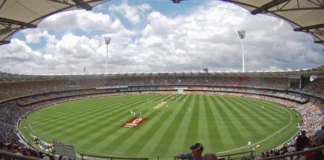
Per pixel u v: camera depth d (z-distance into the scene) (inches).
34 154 660.1
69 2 654.5
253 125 1594.5
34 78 3442.4
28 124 1797.5
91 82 4365.2
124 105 2605.8
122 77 4608.8
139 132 1453.0
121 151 1139.3
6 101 2652.6
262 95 3373.5
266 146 1175.6
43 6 645.9
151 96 3599.9
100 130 1515.7
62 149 965.2
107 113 2110.0
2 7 601.0
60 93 3695.9
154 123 1679.4
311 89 2731.3
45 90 3531.0
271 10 682.2
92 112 2194.9
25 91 3176.7
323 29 783.1
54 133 1486.2
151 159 1040.2
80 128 1583.4
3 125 1551.4
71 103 3019.2
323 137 452.1
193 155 231.6
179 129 1505.9
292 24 796.0
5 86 2938.0
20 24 714.8
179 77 4566.9
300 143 471.2
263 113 2042.3
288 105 2600.9
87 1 655.8
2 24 694.5
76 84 4165.8
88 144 1250.6
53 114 2193.7
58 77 3919.8
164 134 1400.1
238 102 2775.6
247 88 3796.8
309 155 315.9
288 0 589.6
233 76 4151.1
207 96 3503.9
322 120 1486.2
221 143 1230.9
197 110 2191.2
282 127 1537.9
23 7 631.2
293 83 3149.6
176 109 2265.0
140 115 1953.7
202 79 4394.7
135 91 4291.3
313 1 602.2
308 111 2033.7
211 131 1453.0
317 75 2564.0
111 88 4301.2
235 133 1406.3
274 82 3548.2
